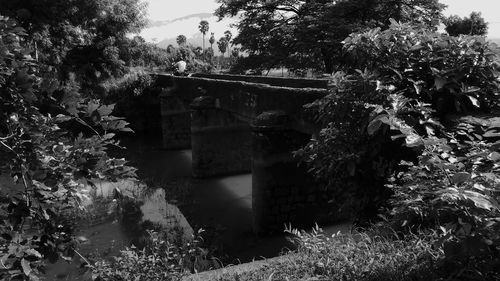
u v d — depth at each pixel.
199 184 15.02
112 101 23.64
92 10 22.05
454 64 4.68
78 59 22.30
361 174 4.64
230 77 18.34
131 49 25.12
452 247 2.46
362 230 4.38
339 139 4.64
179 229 10.39
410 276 2.90
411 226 3.66
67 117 2.55
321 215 10.13
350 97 4.56
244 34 25.73
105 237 9.64
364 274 3.07
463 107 4.61
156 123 25.00
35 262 2.47
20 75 2.36
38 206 2.36
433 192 2.57
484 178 2.49
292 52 23.02
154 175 16.11
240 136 16.34
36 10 20.09
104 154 2.58
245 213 11.83
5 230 2.37
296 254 3.79
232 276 3.47
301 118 9.16
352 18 20.70
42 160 2.44
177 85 20.45
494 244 2.42
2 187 2.35
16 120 2.38
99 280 3.14
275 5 25.33
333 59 21.84
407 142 2.76
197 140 15.67
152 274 3.61
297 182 10.17
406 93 4.74
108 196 12.16
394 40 4.89
